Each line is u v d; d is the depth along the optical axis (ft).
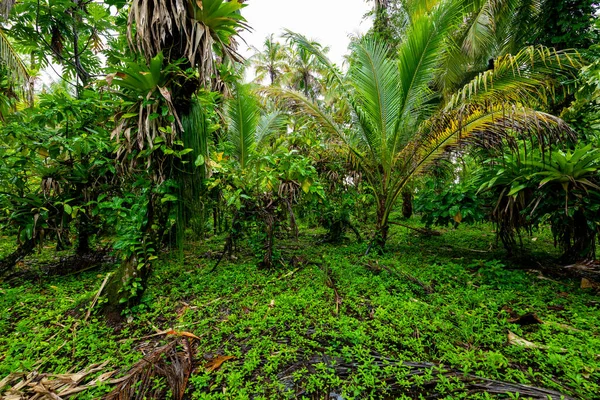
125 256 7.95
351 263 11.95
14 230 10.27
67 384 5.10
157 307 8.11
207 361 5.80
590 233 9.32
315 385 5.07
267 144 16.42
